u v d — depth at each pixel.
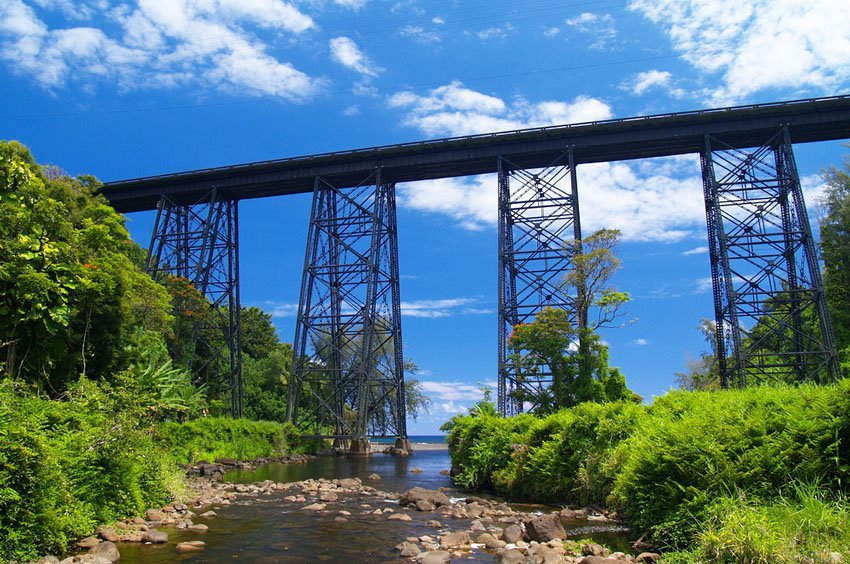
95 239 21.70
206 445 34.31
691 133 39.97
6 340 14.65
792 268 37.47
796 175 37.06
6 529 9.38
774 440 9.69
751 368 37.94
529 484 18.53
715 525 9.12
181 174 49.00
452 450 27.47
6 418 9.98
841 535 7.58
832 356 34.22
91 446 12.39
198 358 48.06
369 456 47.75
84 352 19.92
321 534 12.72
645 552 10.27
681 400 14.47
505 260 41.06
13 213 15.65
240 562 10.15
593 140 41.75
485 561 10.23
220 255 50.16
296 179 48.16
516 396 37.09
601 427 15.75
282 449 42.81
